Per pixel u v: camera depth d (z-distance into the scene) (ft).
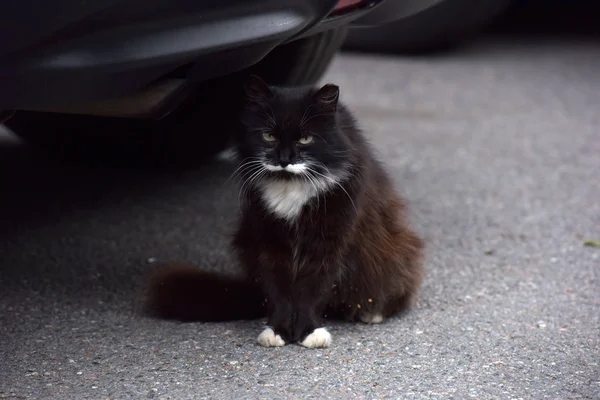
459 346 11.75
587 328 12.48
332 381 10.47
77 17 9.72
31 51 9.87
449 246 16.67
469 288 14.34
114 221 17.24
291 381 10.46
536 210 19.21
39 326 12.21
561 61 37.24
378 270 12.39
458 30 36.35
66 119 18.25
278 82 15.30
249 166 11.74
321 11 10.94
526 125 27.27
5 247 15.65
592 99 30.96
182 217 17.60
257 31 10.45
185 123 17.60
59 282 14.08
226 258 15.40
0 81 10.04
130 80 10.34
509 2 38.73
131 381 10.38
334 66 34.60
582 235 17.53
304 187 11.49
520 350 11.60
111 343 11.64
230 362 11.07
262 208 11.67
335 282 12.34
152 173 20.17
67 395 9.93
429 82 32.86
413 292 13.03
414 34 36.24
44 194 18.61
